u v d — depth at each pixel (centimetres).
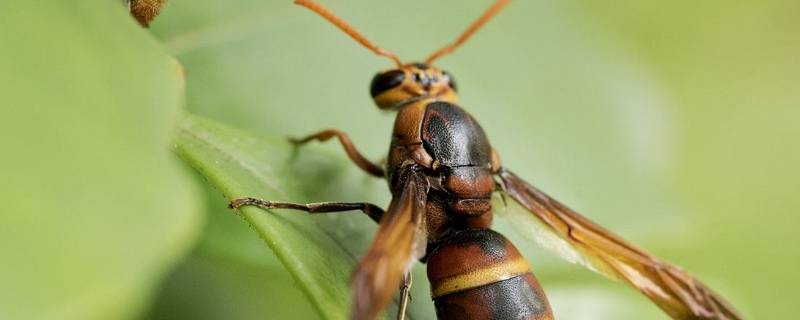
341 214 11
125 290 9
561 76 14
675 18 14
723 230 14
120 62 10
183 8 12
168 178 9
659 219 13
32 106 9
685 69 15
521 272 11
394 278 10
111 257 9
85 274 9
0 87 9
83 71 9
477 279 11
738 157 14
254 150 11
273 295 12
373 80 12
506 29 14
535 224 12
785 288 14
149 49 10
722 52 15
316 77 13
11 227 8
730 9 15
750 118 15
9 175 9
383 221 11
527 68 14
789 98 15
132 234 9
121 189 9
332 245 11
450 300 11
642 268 12
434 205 12
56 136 9
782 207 14
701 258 14
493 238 11
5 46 9
